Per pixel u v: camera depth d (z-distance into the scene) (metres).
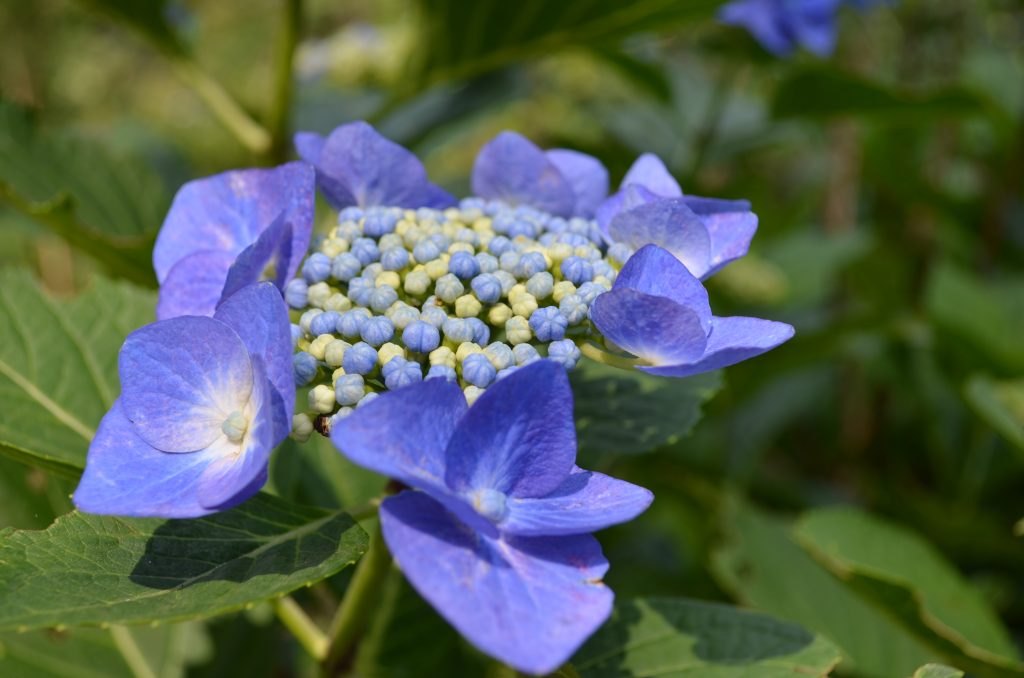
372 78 0.81
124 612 0.33
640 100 0.93
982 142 0.95
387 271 0.37
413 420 0.32
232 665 0.50
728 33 0.77
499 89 0.73
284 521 0.36
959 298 0.69
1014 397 0.59
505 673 0.47
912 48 1.12
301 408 0.44
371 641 0.47
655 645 0.41
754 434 0.82
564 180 0.40
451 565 0.32
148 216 0.59
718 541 0.57
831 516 0.52
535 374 0.33
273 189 0.38
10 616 0.32
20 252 0.78
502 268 0.37
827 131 1.00
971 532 0.69
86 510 0.33
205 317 0.34
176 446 0.35
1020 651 0.65
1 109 0.55
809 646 0.40
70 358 0.43
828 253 0.85
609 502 0.34
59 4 1.28
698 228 0.36
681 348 0.35
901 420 0.84
